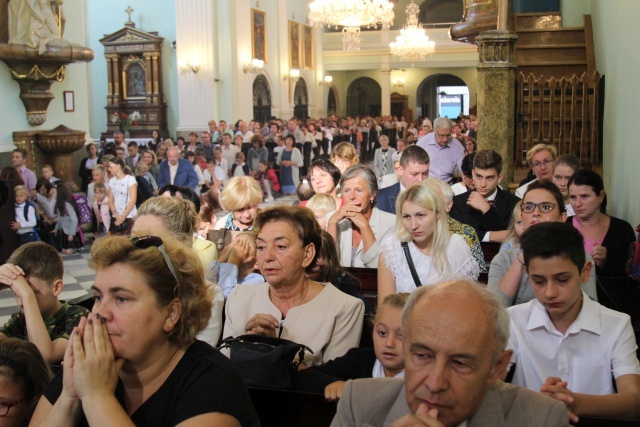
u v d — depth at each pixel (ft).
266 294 9.97
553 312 7.58
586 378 7.73
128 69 72.08
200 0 65.51
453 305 4.89
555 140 25.93
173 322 5.76
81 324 5.60
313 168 18.26
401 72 110.01
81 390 5.38
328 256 11.24
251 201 14.90
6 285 9.77
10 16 35.32
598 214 13.39
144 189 35.60
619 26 20.89
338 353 9.44
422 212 11.02
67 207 32.76
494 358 4.97
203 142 53.57
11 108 36.68
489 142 23.47
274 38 83.25
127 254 5.62
